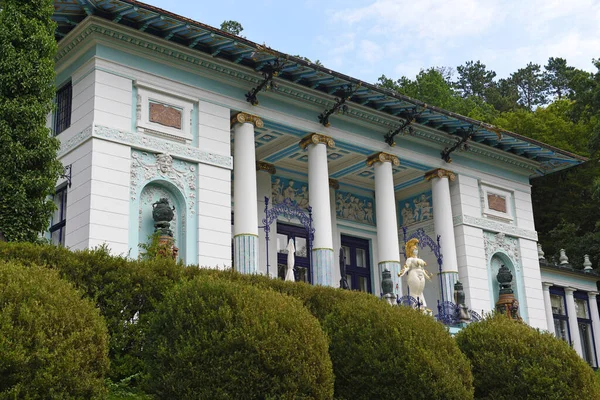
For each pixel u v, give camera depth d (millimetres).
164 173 19531
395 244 24766
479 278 26797
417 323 13461
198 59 20812
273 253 26078
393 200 25188
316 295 14711
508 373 15062
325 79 22547
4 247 12039
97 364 9852
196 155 20234
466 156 28078
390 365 12648
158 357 11039
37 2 16359
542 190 42656
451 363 13227
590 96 39500
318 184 23312
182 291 11688
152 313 12047
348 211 29094
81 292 11578
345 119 24578
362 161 26594
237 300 11258
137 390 12250
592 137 37594
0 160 14867
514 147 28750
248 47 20406
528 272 28688
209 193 20188
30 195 15086
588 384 15188
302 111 23500
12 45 15656
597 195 35656
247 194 21375
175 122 20188
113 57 19438
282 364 10742
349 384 12883
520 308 27953
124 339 12594
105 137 18641
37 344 9180
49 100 16031
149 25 19516
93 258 12781
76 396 9336
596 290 34688
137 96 19641
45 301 9641
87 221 17906
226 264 19922
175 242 19531
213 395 10492
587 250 37875
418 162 26438
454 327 23391
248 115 21875
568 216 42156
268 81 21625
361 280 28938
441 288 26094
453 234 26672
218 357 10680
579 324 33719
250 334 10805
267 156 25984
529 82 63656
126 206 18562
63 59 20234
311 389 10945
